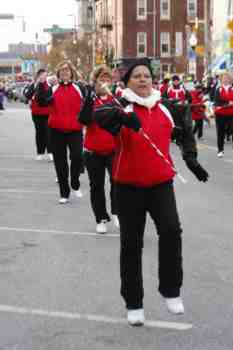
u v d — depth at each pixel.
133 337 5.70
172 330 5.85
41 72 11.58
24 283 7.23
